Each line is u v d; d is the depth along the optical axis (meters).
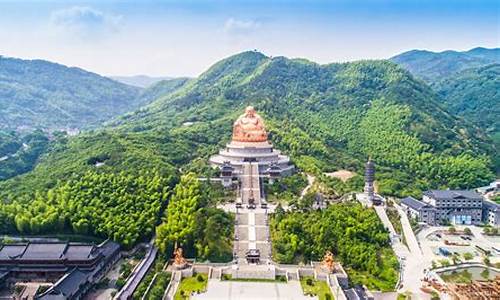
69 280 180.62
